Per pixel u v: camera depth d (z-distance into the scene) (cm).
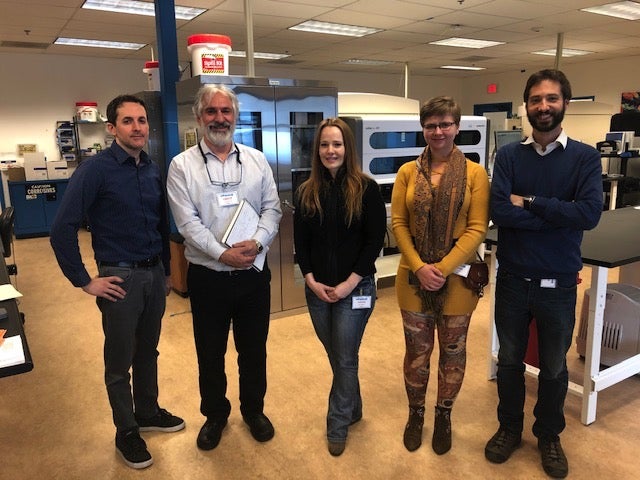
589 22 668
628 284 306
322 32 707
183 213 189
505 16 627
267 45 797
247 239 193
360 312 198
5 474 200
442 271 185
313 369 287
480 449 210
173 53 423
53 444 220
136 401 221
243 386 216
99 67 845
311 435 221
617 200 611
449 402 205
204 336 202
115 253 188
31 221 721
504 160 185
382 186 419
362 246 194
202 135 192
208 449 212
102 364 303
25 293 449
